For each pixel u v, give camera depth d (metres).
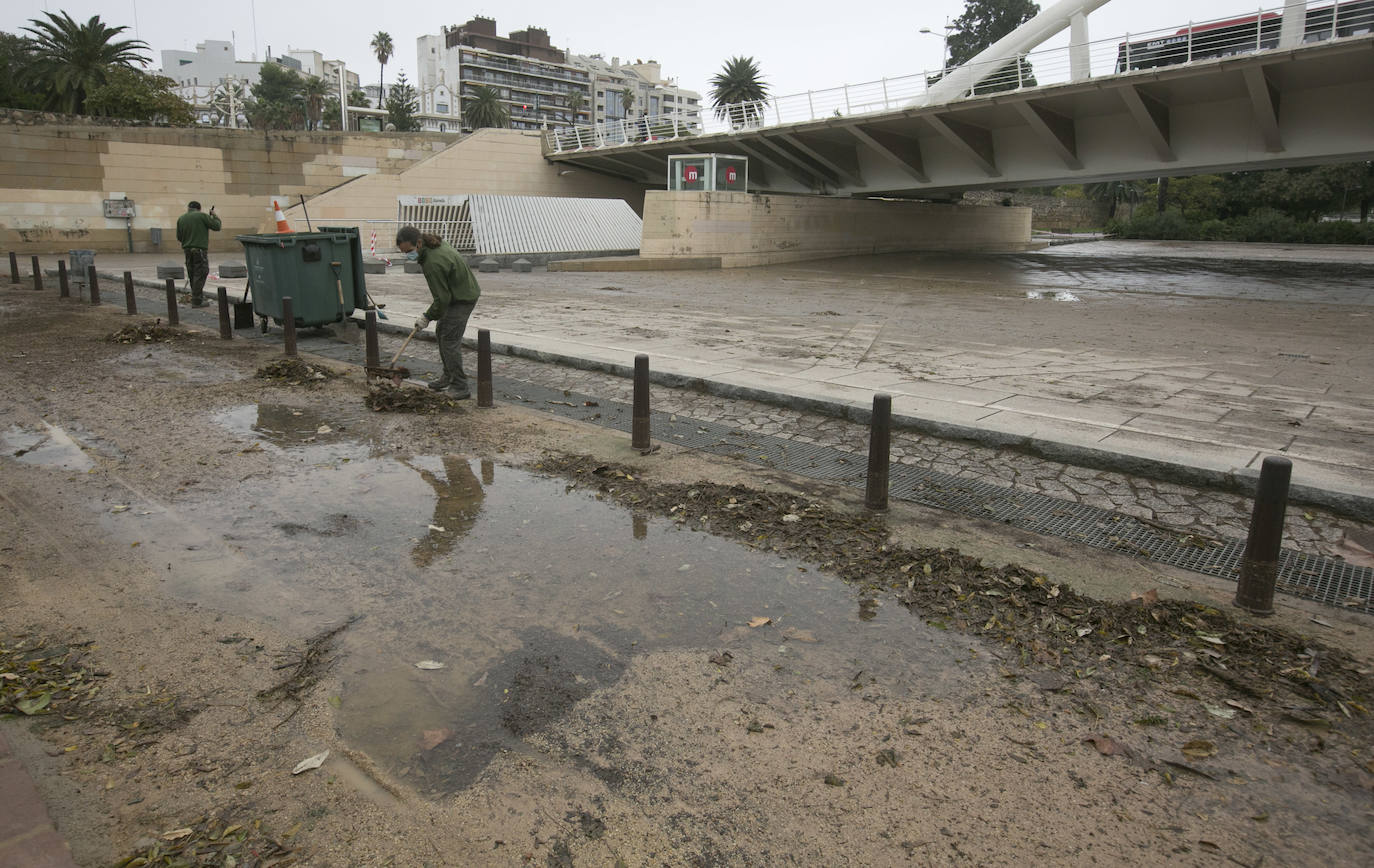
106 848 2.35
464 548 4.55
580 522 4.94
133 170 33.12
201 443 6.42
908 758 2.82
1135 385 8.59
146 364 9.46
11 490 5.30
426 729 2.96
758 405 7.74
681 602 3.95
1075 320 14.90
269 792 2.61
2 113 30.34
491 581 4.14
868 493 5.14
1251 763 2.81
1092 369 9.55
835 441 6.62
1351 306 17.81
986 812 2.57
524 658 3.44
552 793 2.63
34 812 2.45
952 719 3.05
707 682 3.28
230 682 3.23
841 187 39.38
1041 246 50.47
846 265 32.22
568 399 7.95
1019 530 4.83
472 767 2.75
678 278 24.81
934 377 8.77
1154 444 6.07
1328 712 3.09
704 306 16.34
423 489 5.48
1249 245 49.25
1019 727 3.01
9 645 3.45
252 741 2.87
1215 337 12.73
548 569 4.29
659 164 42.59
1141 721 3.04
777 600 3.98
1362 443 6.23
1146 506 5.20
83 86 41.56
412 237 7.50
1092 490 5.49
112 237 33.09
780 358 9.86
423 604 3.90
